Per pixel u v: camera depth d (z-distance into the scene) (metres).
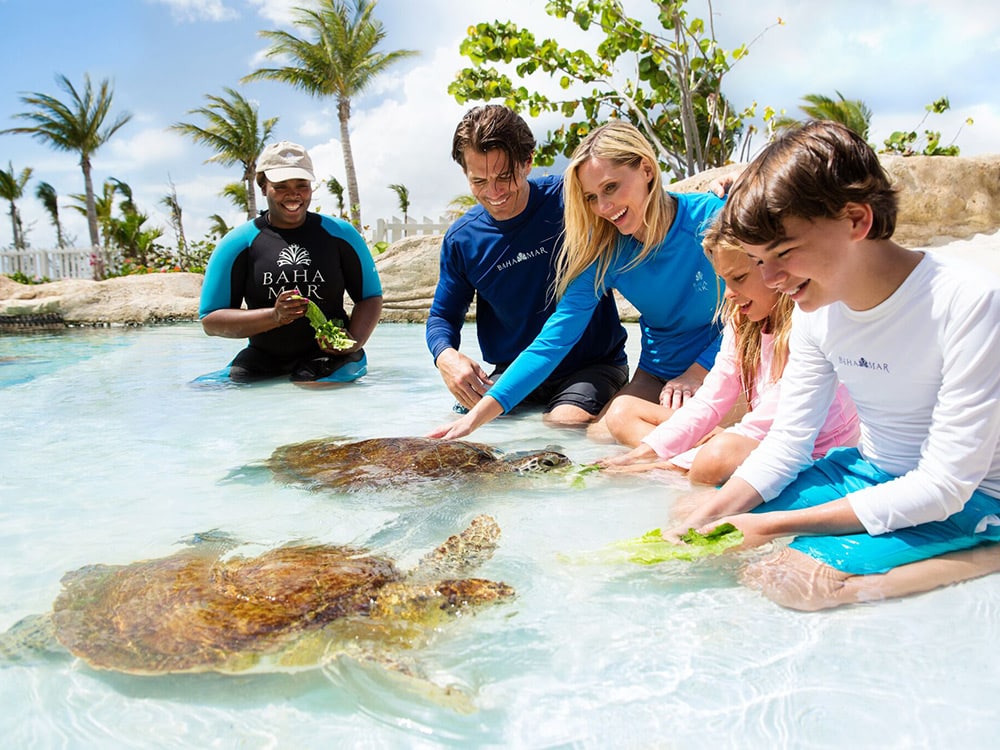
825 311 2.13
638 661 1.45
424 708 1.33
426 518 2.32
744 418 2.70
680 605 1.68
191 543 2.10
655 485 2.60
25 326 10.65
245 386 5.06
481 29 11.91
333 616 1.62
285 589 1.69
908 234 8.03
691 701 1.32
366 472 2.74
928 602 1.65
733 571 1.83
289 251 5.35
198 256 27.31
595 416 3.79
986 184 7.92
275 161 5.25
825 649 1.47
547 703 1.33
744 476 2.22
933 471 1.87
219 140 31.09
